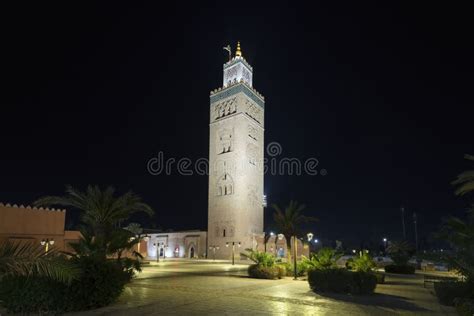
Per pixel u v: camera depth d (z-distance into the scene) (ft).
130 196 69.97
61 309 40.81
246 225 229.66
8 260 29.32
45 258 30.58
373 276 63.87
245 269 132.26
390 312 46.47
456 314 45.47
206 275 101.60
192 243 255.91
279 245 233.14
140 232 251.19
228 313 43.21
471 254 47.60
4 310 40.06
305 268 99.35
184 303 49.73
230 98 249.55
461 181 49.96
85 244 57.31
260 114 265.13
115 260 57.77
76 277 33.47
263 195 254.47
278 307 48.29
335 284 63.52
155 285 72.18
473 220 50.60
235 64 259.60
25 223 110.83
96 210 63.87
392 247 212.64
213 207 241.96
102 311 42.37
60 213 120.47
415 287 78.59
